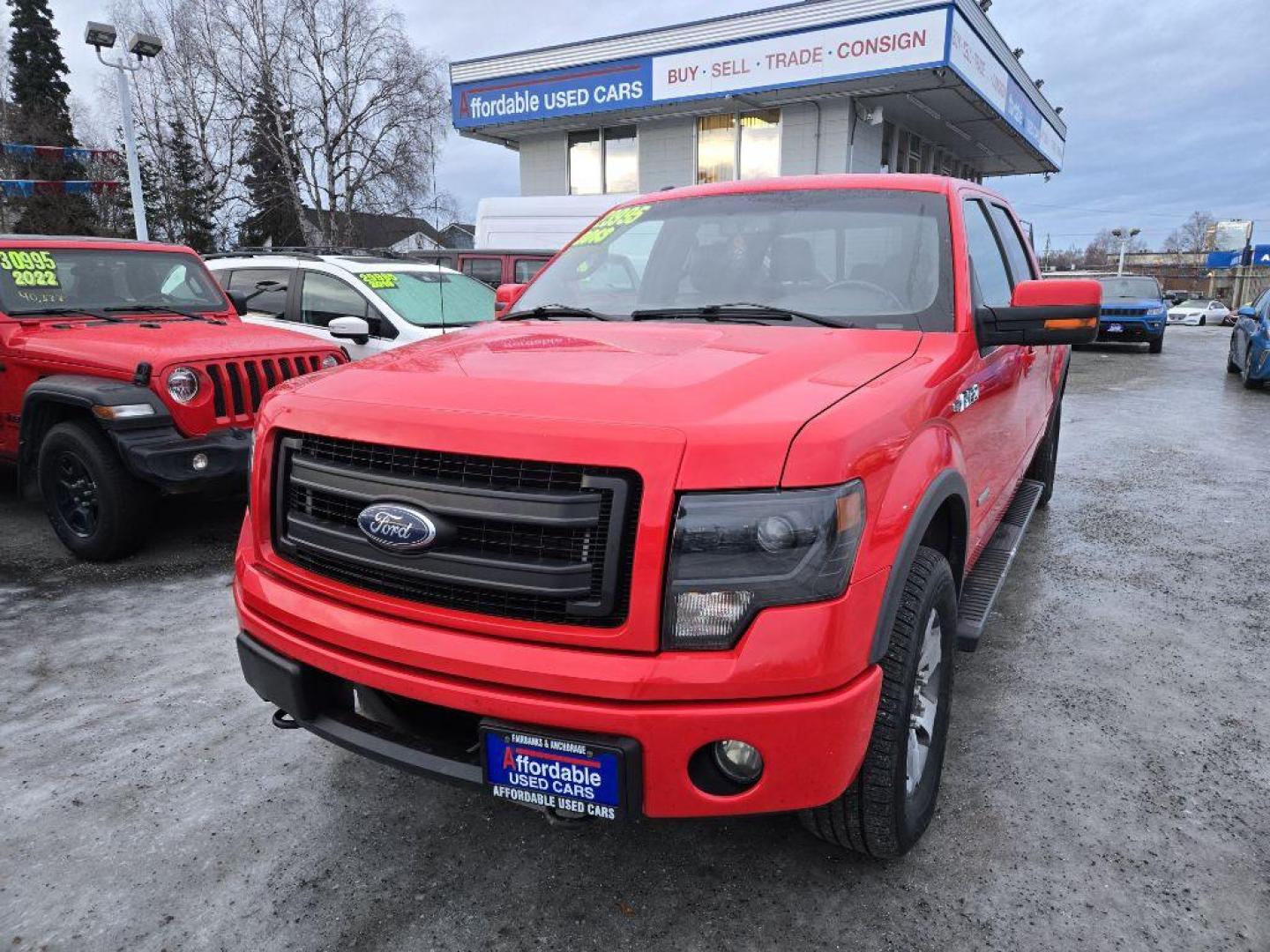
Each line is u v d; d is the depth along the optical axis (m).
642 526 1.76
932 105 17.34
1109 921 2.16
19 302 5.43
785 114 17.36
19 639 3.88
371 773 2.86
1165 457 8.00
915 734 2.32
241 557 2.40
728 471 1.75
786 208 3.27
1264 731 3.11
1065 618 4.16
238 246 38.72
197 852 2.46
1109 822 2.56
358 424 2.05
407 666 1.97
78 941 2.12
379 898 2.28
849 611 1.80
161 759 2.93
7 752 2.96
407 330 7.00
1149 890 2.28
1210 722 3.17
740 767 1.88
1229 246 62.38
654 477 1.76
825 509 1.77
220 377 4.88
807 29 15.41
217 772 2.85
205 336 5.34
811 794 1.83
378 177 36.03
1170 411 10.76
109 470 4.69
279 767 2.89
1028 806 2.65
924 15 14.34
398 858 2.44
